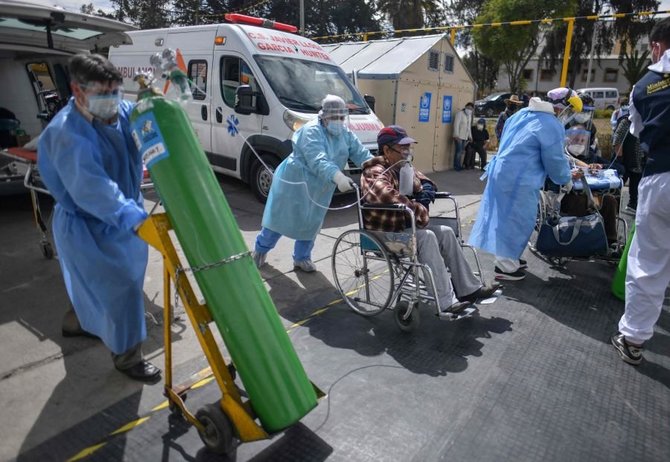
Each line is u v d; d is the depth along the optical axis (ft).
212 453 7.75
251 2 87.71
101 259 8.29
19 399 8.87
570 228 14.23
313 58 24.35
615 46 145.59
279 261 16.24
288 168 13.53
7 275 14.12
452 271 11.78
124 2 94.84
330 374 9.98
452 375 10.01
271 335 7.28
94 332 9.23
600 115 89.86
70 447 7.81
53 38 18.99
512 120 14.12
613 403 9.26
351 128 22.00
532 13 83.56
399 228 11.29
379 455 7.78
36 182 14.88
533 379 9.95
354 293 13.96
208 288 7.02
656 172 9.55
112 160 8.18
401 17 90.12
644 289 10.13
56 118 7.68
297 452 7.82
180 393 8.44
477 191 28.58
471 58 125.49
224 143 23.95
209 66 24.00
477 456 7.81
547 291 14.33
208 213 7.02
